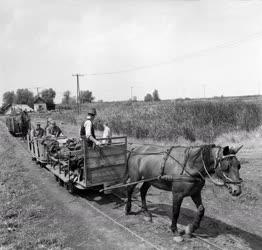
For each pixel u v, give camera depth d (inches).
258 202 321.1
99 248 227.3
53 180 426.0
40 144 491.8
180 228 257.9
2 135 1130.7
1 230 249.6
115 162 325.4
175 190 233.6
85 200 336.5
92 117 331.0
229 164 202.8
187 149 235.8
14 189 371.9
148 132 724.0
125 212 294.2
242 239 239.3
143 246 228.8
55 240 237.5
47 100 4306.1
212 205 317.4
